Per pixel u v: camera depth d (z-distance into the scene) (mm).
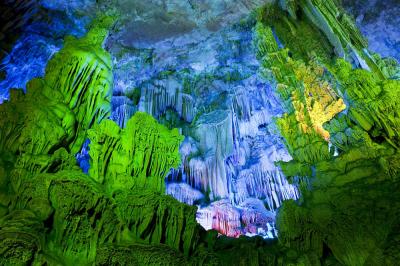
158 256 4426
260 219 8727
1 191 4320
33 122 4770
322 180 6008
